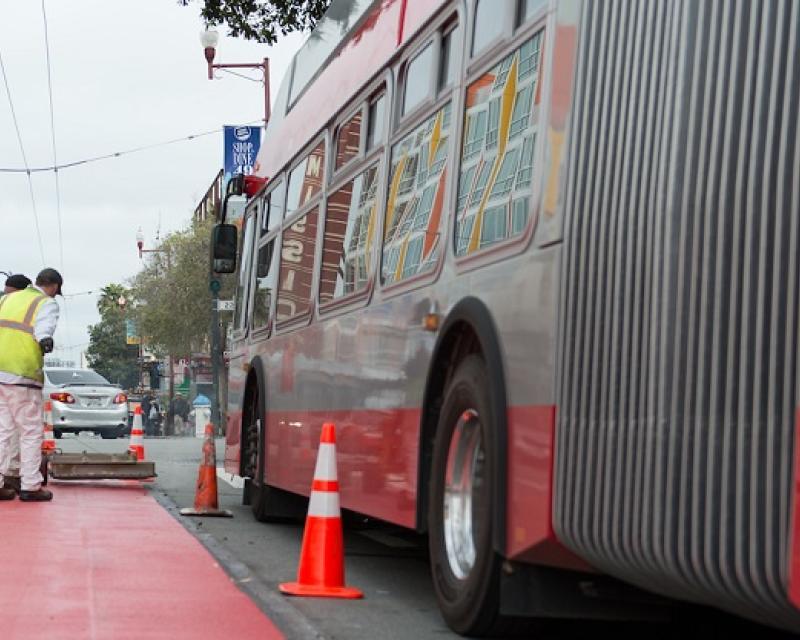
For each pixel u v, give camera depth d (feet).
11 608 23.09
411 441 24.36
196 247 217.15
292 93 42.86
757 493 13.20
